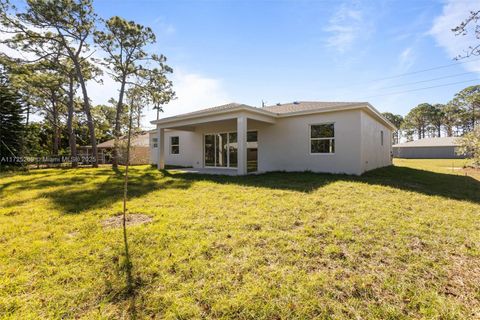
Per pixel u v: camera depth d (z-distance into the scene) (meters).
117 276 2.46
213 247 3.05
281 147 11.40
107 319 1.90
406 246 3.05
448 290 2.21
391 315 1.91
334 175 9.20
